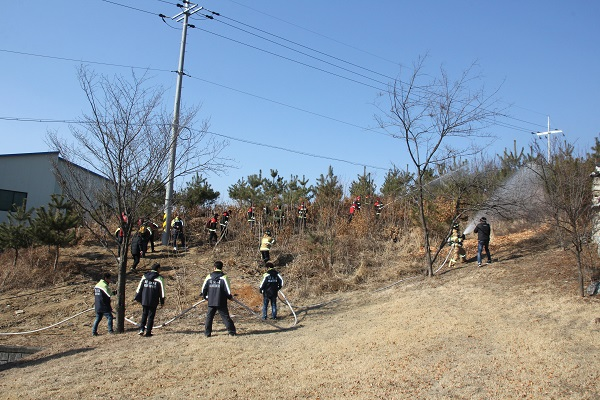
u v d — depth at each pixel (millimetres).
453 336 9789
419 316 11703
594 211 14531
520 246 18578
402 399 6941
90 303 16234
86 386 8172
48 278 18188
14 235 18547
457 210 18719
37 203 27969
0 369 10078
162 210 17625
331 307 14641
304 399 7211
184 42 21062
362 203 26312
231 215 25297
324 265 19500
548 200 14547
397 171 26812
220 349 10180
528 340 9109
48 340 12672
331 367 8594
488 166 20859
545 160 15781
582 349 8430
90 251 21406
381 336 10297
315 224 25203
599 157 18375
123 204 12945
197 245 22688
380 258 20406
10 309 15820
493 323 10492
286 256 20969
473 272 16141
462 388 7180
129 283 18109
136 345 11039
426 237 17266
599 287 12031
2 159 27188
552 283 13320
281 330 12109
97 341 11891
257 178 27781
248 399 7305
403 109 19562
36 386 8352
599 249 14914
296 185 28203
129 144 12562
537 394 6766
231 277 18500
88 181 14508
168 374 8680
